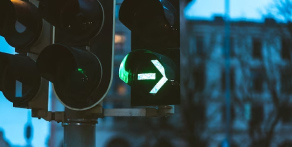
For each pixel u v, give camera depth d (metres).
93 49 2.68
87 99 2.67
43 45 2.86
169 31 2.71
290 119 43.50
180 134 38.28
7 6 2.76
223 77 46.62
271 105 44.66
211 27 48.56
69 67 2.63
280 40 35.41
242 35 46.91
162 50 2.73
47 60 2.61
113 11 2.70
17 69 2.73
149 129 43.50
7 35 2.80
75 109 2.69
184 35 45.62
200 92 39.56
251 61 46.25
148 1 2.67
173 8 2.75
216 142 44.09
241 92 43.12
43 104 2.83
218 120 44.94
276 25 32.44
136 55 2.71
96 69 2.61
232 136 43.44
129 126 45.09
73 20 2.67
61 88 2.64
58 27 2.68
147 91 2.68
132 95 2.74
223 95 45.47
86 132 2.76
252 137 39.31
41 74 2.58
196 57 46.97
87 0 2.65
